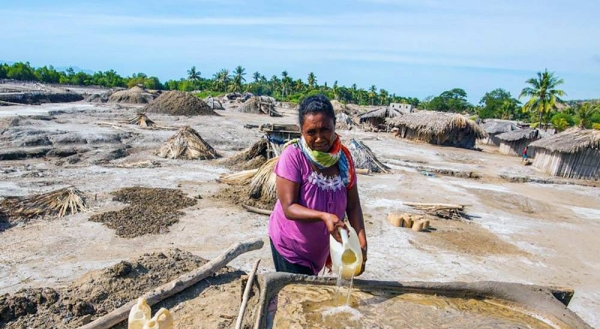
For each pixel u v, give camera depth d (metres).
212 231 8.82
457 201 14.40
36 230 8.09
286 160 2.54
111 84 92.12
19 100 39.31
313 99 2.41
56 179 12.21
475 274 8.12
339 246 2.44
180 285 4.59
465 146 33.47
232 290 4.73
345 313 2.52
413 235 10.09
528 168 25.30
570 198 17.55
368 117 44.00
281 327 2.33
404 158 24.16
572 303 7.41
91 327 3.80
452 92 109.44
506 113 82.88
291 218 2.50
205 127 29.23
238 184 13.04
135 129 24.34
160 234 8.41
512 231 11.52
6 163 14.10
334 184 2.58
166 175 13.80
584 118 46.78
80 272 6.44
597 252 10.52
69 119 26.95
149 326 2.24
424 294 2.88
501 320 2.62
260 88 127.94
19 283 5.93
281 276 2.67
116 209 9.76
